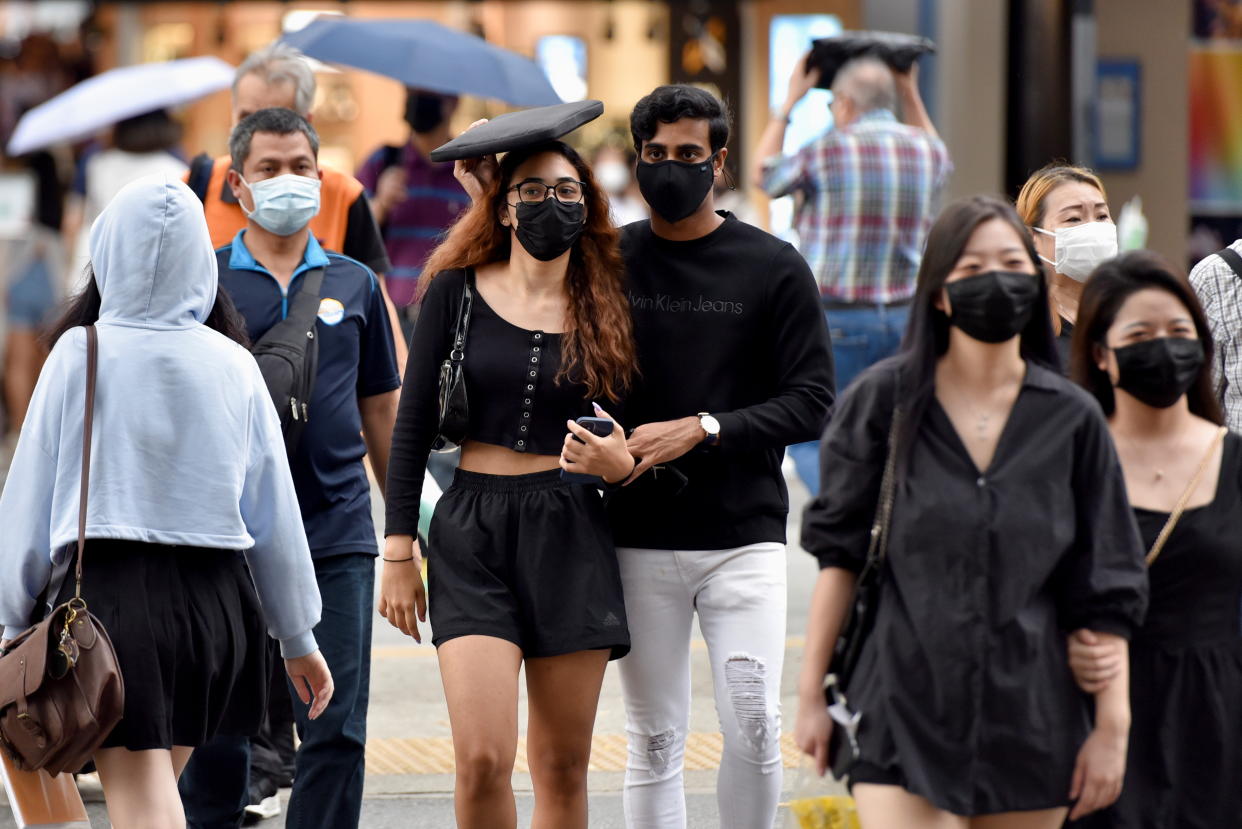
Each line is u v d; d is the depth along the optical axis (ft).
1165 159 143.02
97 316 48.78
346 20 101.50
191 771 56.03
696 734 73.97
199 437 46.52
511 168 50.85
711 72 217.77
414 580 51.67
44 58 196.03
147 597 45.65
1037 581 39.86
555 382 50.29
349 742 55.88
